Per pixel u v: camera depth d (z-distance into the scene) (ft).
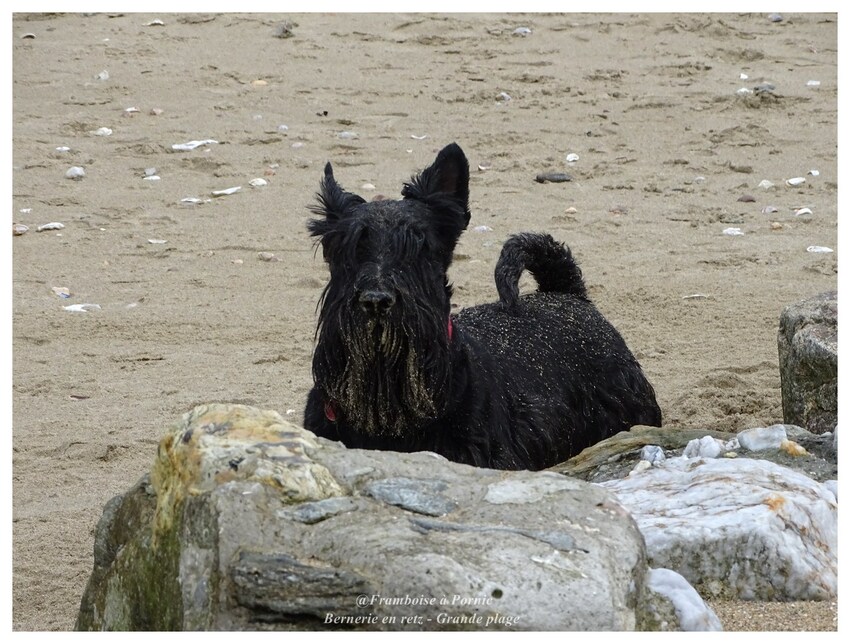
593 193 63.57
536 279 37.81
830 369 30.19
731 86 80.38
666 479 24.36
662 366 42.83
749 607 20.59
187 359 44.73
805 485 23.35
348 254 26.68
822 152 69.21
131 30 89.97
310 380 42.57
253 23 91.25
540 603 17.15
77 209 61.72
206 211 61.57
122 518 21.49
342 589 17.37
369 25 91.25
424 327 26.43
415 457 20.89
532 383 32.07
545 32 90.02
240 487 18.79
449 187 29.40
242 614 17.63
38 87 79.66
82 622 21.70
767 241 56.70
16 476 35.22
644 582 19.04
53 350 45.68
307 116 75.20
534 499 19.60
